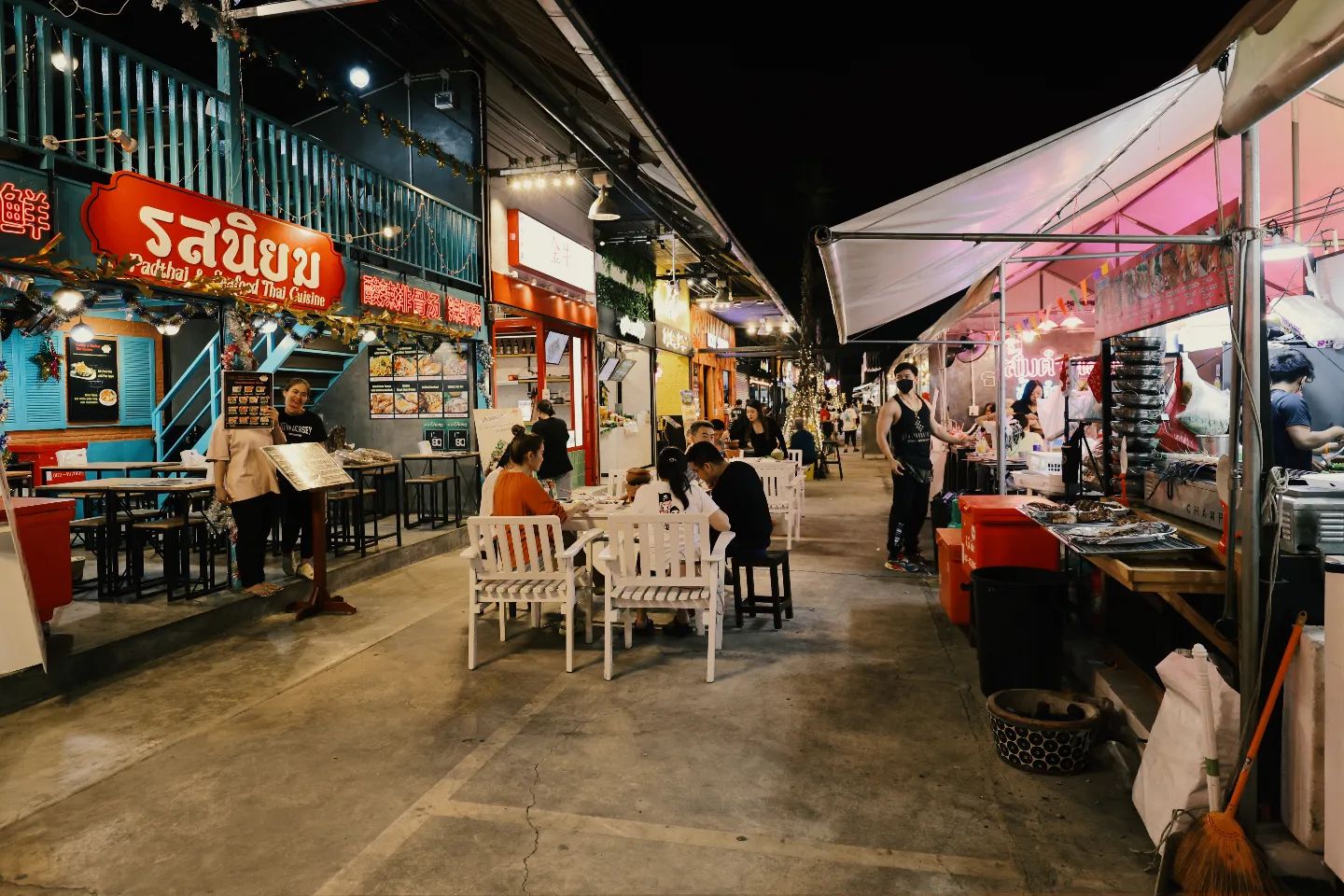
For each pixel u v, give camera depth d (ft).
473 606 15.72
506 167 35.32
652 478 20.71
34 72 20.84
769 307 74.95
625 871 8.73
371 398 33.30
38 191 16.22
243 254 20.97
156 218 18.42
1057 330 32.32
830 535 31.07
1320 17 5.69
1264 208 19.66
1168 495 13.43
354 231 28.43
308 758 11.75
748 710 13.33
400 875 8.71
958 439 27.43
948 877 8.54
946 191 11.40
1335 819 7.59
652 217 44.60
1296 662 8.18
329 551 25.16
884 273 18.16
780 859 8.93
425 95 33.83
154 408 33.09
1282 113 14.88
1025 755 10.93
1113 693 12.16
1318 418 14.89
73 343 29.71
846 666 15.49
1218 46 7.18
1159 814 8.91
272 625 19.02
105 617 17.54
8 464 24.71
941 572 19.19
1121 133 12.49
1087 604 15.96
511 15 18.06
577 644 17.30
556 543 15.83
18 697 13.83
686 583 15.33
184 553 19.71
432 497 30.17
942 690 14.16
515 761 11.53
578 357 44.14
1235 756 8.34
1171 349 16.63
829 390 60.75
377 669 15.74
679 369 65.46
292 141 24.48
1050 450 23.95
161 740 12.48
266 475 19.84
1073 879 8.48
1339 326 14.14
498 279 34.83
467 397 32.32
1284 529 8.34
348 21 32.60
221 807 10.32
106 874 8.86
